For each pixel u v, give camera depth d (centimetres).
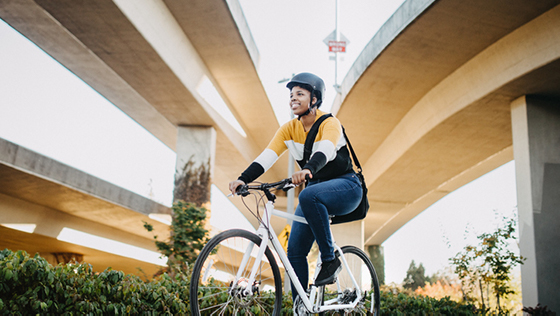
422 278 2180
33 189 1603
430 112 1720
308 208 317
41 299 307
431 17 1219
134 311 347
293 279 319
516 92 1409
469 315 589
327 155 307
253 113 2270
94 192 1708
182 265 970
